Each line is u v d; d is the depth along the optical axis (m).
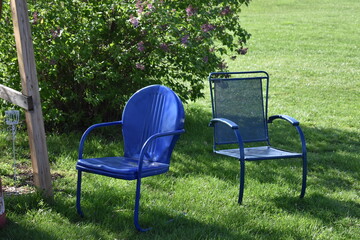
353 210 4.32
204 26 6.47
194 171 5.14
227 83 5.02
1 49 5.85
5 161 5.21
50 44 5.91
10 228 3.55
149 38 6.07
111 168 3.52
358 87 11.05
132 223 3.74
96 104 5.91
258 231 3.73
